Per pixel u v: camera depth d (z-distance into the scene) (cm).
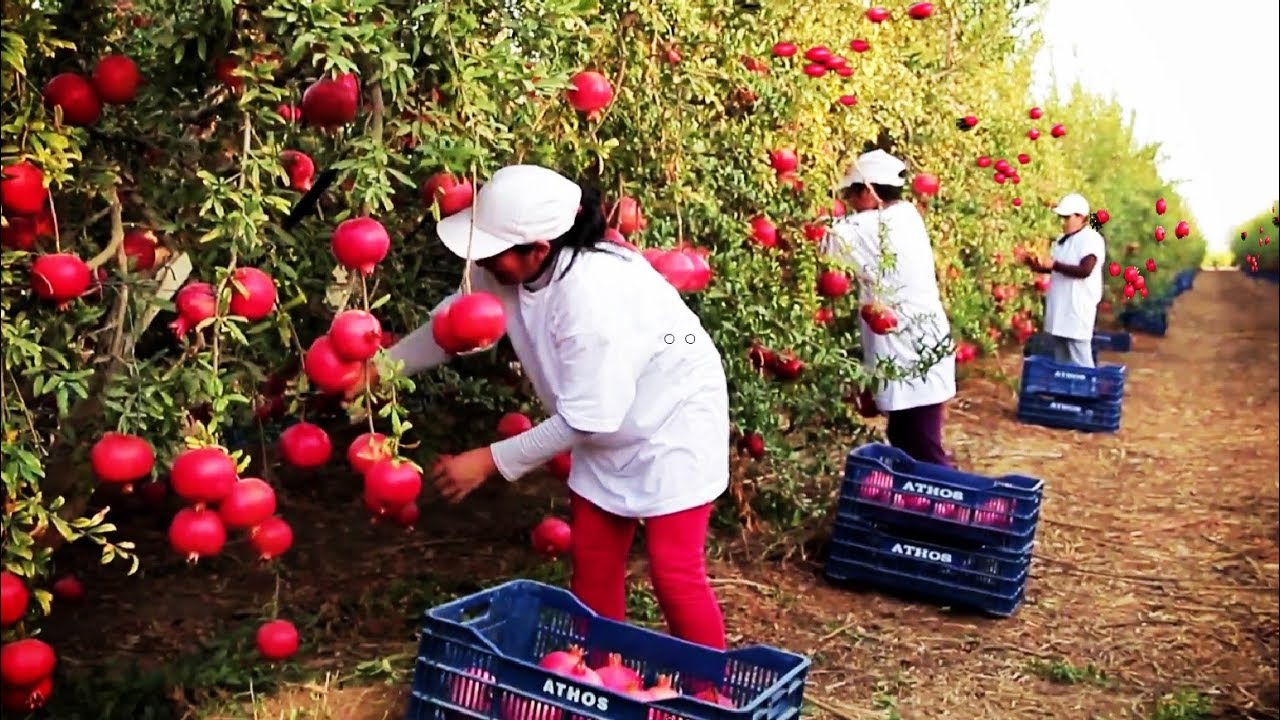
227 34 235
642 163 375
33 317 245
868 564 464
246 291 238
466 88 248
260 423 325
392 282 347
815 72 422
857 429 520
